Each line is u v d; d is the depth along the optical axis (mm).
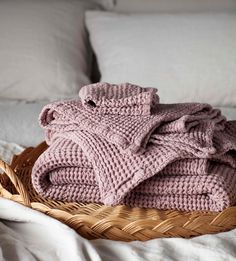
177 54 1283
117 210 658
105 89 737
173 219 615
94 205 688
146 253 574
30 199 710
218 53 1269
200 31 1318
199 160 646
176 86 1250
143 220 608
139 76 1277
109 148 649
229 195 638
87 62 1503
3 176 774
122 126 663
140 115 694
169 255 573
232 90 1249
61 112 723
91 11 1501
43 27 1411
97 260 545
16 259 570
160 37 1329
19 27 1396
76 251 553
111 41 1389
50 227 615
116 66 1319
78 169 686
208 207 651
